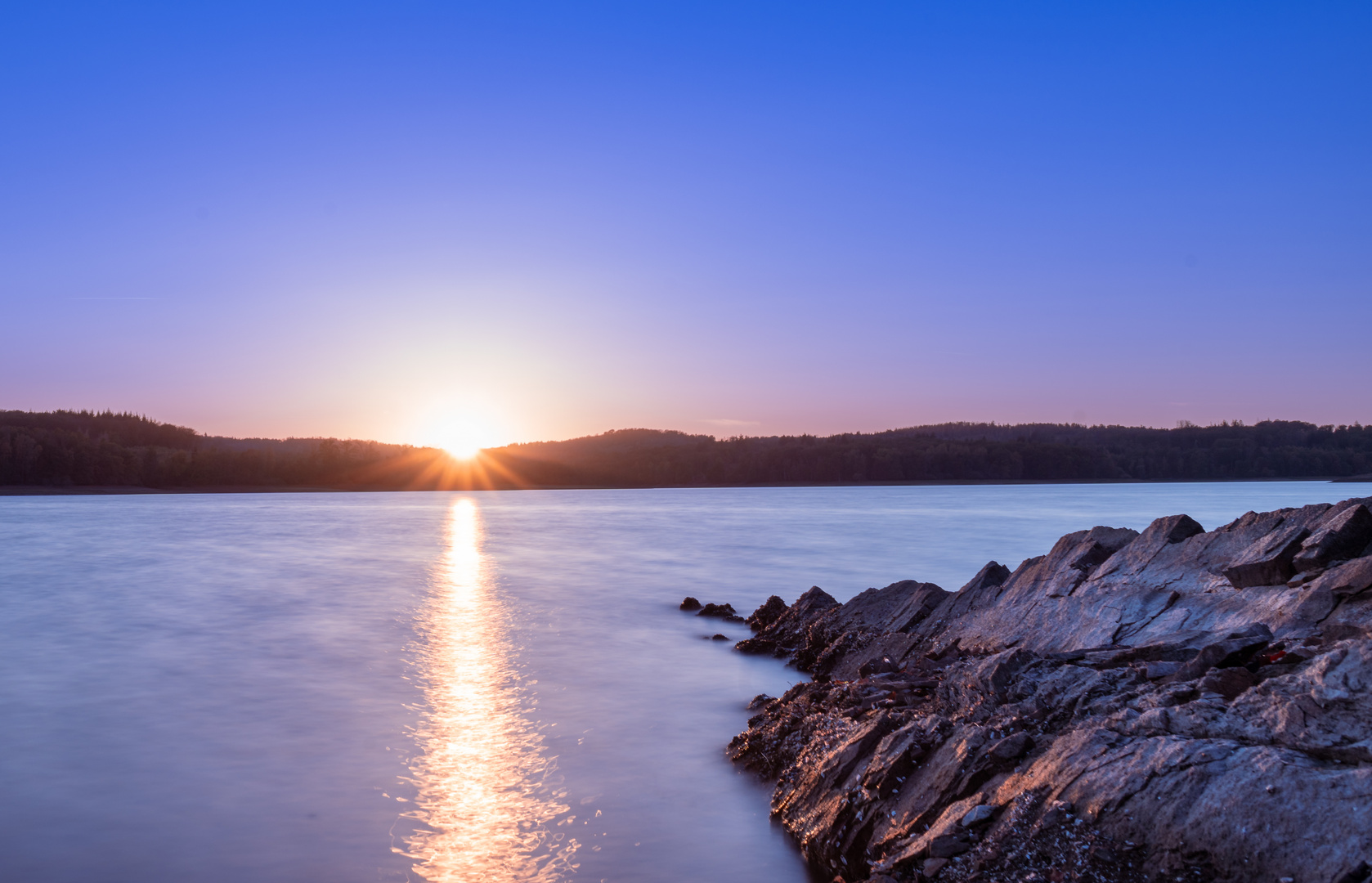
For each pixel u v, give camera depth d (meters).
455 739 14.94
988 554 51.88
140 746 14.53
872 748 10.83
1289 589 11.69
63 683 19.19
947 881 7.63
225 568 45.75
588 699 17.75
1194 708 8.09
